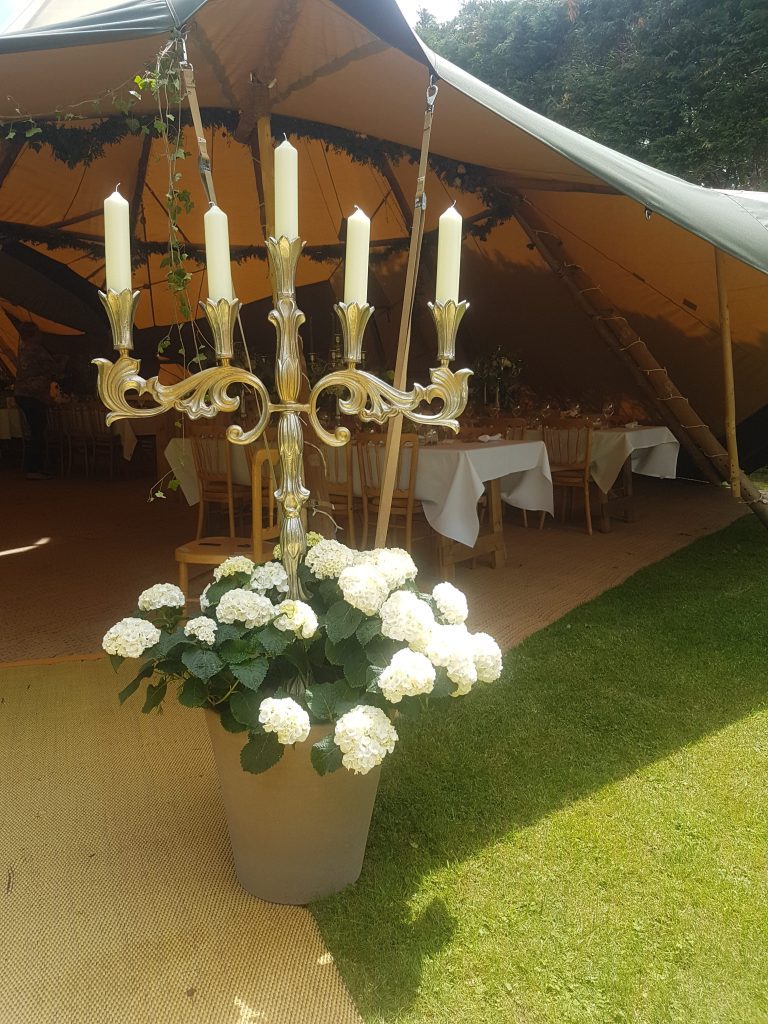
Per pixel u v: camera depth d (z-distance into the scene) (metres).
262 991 1.50
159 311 7.88
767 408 6.95
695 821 2.04
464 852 1.92
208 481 4.70
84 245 6.07
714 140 10.26
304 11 2.85
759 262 3.22
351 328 1.55
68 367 9.66
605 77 11.38
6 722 2.63
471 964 1.56
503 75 12.41
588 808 2.11
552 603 3.97
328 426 4.51
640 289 6.29
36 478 8.52
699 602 3.96
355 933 1.65
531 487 4.78
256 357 5.34
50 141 3.93
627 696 2.81
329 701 1.60
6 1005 1.46
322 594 1.82
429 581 4.37
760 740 2.48
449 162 5.27
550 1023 1.42
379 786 2.21
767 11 9.67
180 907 1.75
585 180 4.77
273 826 1.68
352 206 7.01
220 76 3.46
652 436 5.82
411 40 2.47
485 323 8.30
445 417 1.58
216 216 1.46
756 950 1.59
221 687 1.64
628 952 1.59
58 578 4.46
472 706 2.72
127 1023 1.43
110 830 2.05
